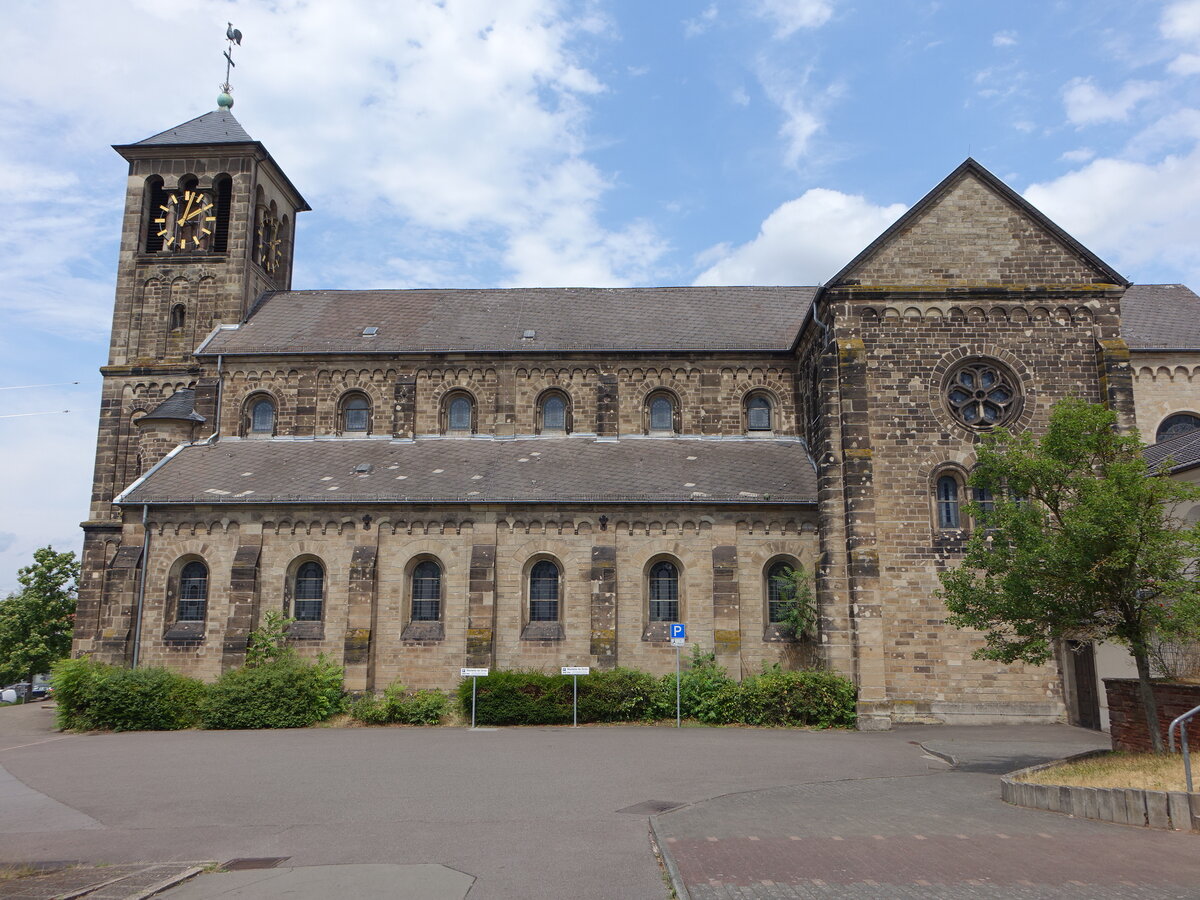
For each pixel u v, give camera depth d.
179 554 34.31
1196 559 20.20
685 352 39.56
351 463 37.19
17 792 18.98
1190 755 17.62
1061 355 31.34
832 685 29.00
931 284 31.72
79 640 38.84
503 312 43.75
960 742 24.72
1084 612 19.39
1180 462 27.88
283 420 40.00
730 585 32.66
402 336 41.69
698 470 35.94
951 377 31.42
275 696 30.17
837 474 30.98
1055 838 13.41
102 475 41.12
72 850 14.01
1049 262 31.73
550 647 33.16
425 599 34.12
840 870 11.62
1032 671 29.36
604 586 32.91
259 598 33.84
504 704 30.08
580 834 14.15
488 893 10.97
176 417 39.00
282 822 15.62
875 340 31.53
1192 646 22.48
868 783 18.58
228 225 44.56
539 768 20.69
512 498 33.88
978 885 10.92
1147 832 13.80
